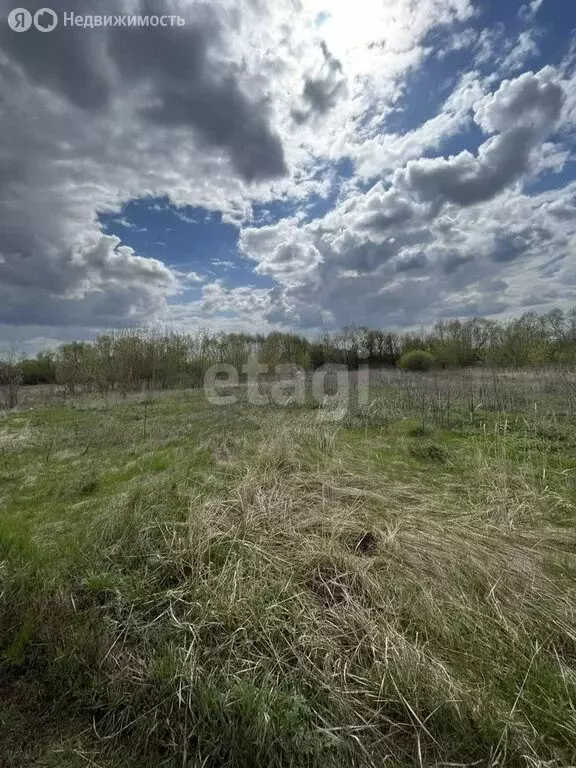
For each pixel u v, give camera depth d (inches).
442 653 83.8
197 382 879.1
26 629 92.1
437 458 218.4
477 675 79.0
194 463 213.3
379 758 65.0
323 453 227.9
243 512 143.7
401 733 68.7
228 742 67.3
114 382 756.6
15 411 523.5
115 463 227.1
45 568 115.0
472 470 195.0
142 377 816.9
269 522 137.4
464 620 92.3
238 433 290.8
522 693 74.7
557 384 428.8
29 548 125.0
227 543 123.6
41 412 496.1
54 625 93.3
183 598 101.6
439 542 125.2
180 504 153.4
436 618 91.3
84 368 732.7
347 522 135.9
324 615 94.1
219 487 170.9
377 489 173.0
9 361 681.6
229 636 87.6
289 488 167.6
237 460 213.2
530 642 86.2
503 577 107.4
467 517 146.8
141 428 325.7
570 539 130.0
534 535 132.4
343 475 190.1
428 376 705.6
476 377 620.1
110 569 114.3
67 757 68.6
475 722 67.9
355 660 81.8
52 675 82.4
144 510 145.7
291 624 90.4
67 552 124.0
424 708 70.5
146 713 73.5
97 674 81.3
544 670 79.4
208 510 142.8
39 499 176.6
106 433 314.2
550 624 91.4
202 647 85.6
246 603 95.0
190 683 75.0
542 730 68.6
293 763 63.4
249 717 67.9
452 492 172.2
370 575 105.8
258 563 112.4
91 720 75.0
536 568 113.0
